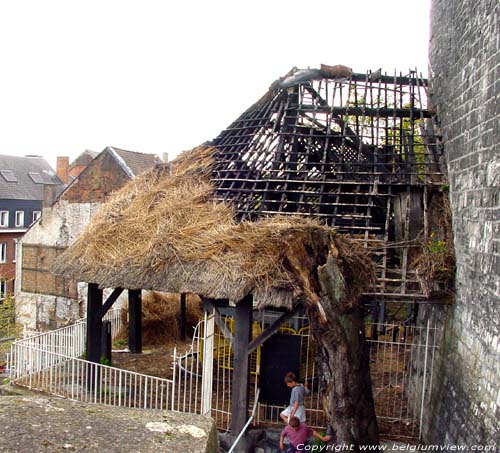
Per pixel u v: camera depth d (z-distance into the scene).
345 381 6.94
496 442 5.81
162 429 1.99
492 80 6.94
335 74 11.59
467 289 7.65
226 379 10.89
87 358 10.25
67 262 9.94
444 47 10.05
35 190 36.62
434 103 10.77
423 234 9.17
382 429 9.07
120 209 10.77
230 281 7.97
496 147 6.66
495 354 6.27
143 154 24.70
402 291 8.30
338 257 7.06
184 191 10.56
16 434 1.82
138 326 13.07
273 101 11.52
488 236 6.83
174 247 8.94
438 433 7.99
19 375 10.48
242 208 10.08
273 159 10.54
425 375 8.77
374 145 10.91
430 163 9.77
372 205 9.49
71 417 2.01
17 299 23.66
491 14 7.06
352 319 7.02
